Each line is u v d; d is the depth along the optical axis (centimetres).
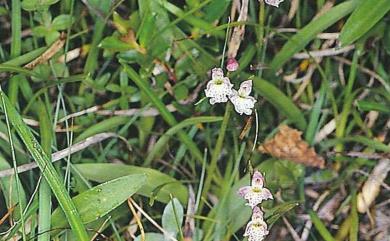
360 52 49
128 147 50
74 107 50
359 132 51
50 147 45
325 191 50
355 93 50
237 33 47
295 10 50
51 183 42
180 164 50
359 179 50
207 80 49
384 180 50
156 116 51
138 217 46
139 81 47
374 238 50
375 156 50
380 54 50
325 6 49
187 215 47
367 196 50
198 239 47
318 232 50
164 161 50
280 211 46
